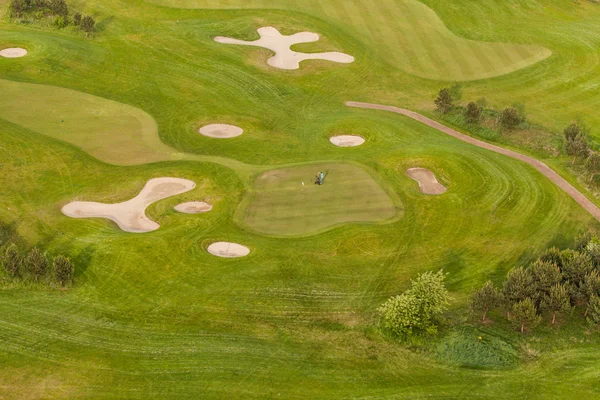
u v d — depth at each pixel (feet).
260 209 176.96
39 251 155.53
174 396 119.85
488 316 140.56
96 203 178.40
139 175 191.11
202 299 144.77
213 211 175.94
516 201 185.47
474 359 128.47
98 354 128.88
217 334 135.23
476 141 223.10
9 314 138.92
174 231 166.81
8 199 178.19
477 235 170.60
